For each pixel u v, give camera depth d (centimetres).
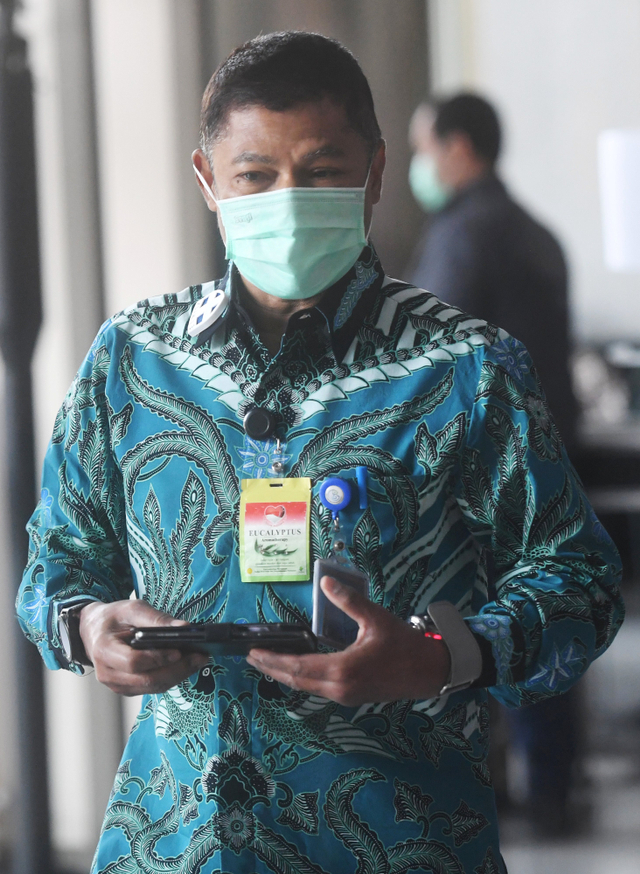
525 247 745
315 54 266
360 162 271
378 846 253
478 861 262
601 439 908
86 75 649
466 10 1241
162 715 270
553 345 755
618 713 935
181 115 774
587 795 773
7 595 561
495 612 259
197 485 264
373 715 258
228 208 274
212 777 256
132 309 291
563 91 1235
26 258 522
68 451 284
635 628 1145
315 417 262
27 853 557
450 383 264
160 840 263
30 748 555
